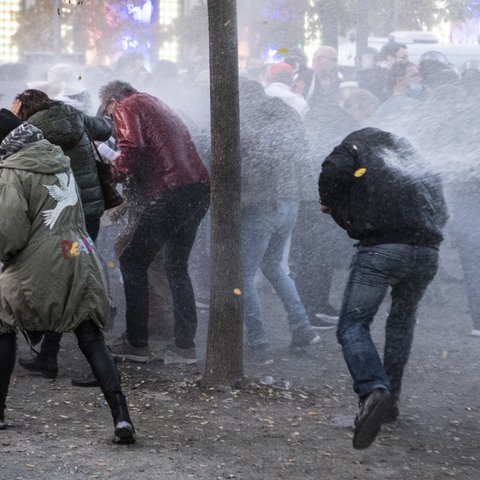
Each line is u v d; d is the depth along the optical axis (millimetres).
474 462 6453
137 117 8164
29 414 7074
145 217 8289
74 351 8898
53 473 5879
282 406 7473
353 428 7000
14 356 6680
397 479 6066
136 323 8523
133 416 7098
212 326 7816
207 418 7113
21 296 6414
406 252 6648
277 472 6102
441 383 8336
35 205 6398
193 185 8281
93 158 7859
